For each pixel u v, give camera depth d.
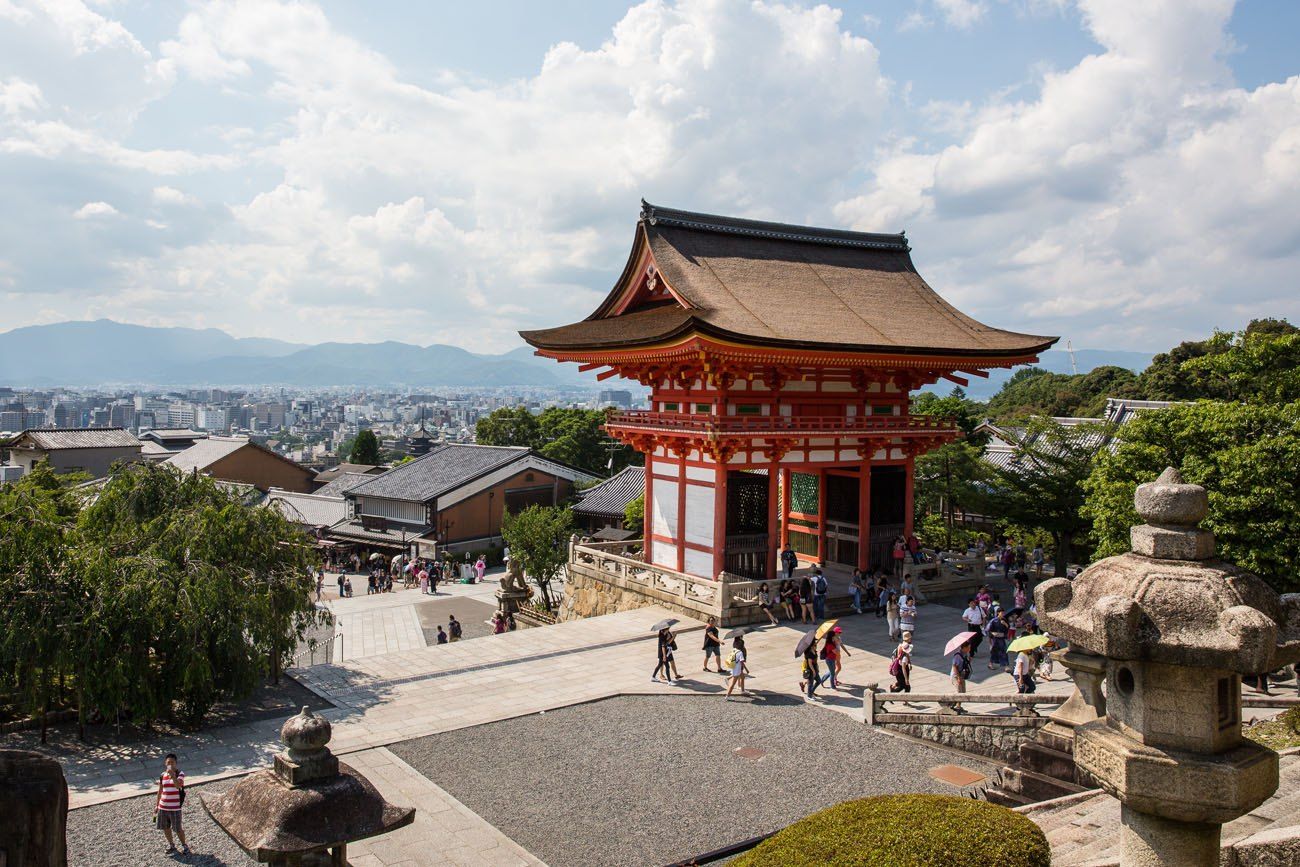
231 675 26.89
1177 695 6.84
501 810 20.12
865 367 41.28
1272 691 26.59
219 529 28.98
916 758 23.00
